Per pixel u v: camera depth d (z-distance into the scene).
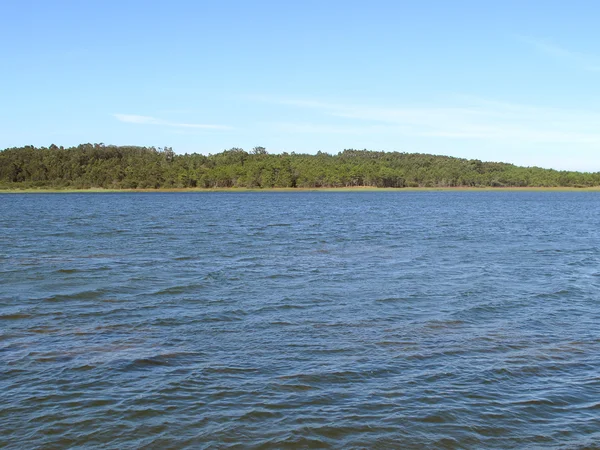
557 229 48.44
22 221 56.28
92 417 9.43
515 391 10.55
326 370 11.48
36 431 8.98
